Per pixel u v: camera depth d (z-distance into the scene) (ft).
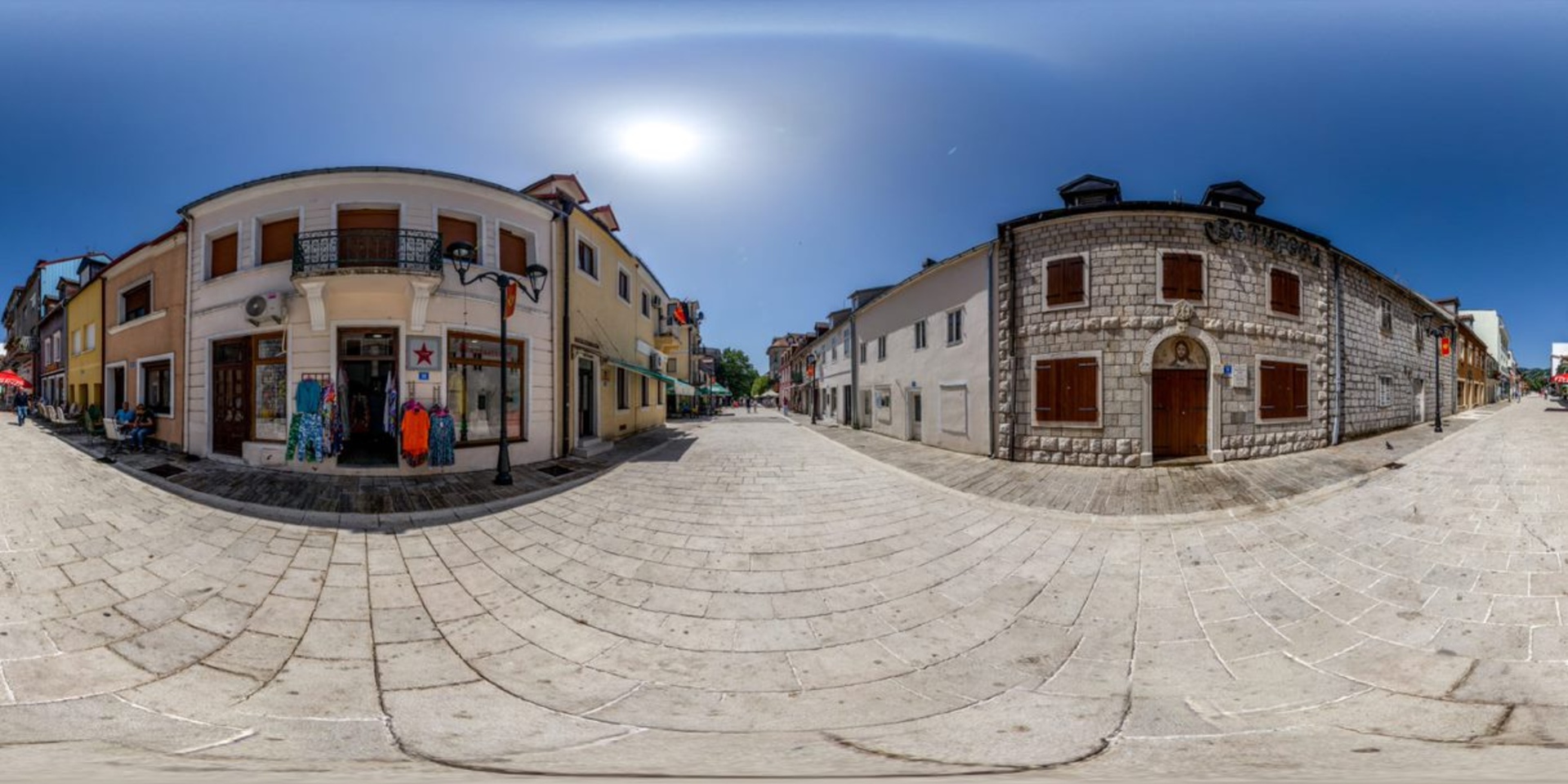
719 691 13.71
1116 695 13.58
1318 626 16.66
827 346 96.17
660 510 27.89
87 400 57.26
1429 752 10.59
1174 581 20.07
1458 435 47.52
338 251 32.58
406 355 32.73
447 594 18.72
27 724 11.72
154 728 11.70
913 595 19.22
